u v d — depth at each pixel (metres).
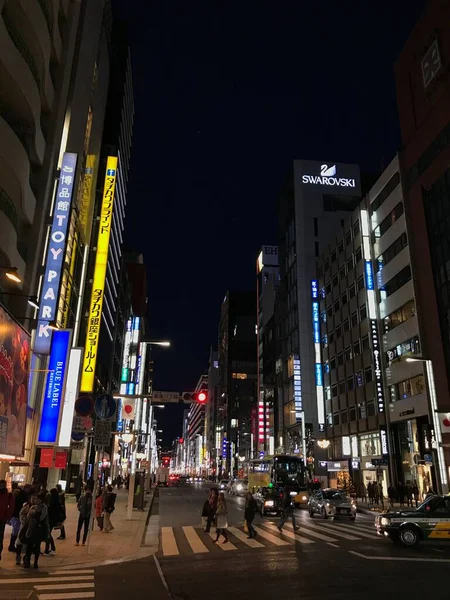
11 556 13.57
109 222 51.38
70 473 43.62
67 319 39.53
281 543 17.30
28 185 26.64
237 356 159.25
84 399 15.82
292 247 76.44
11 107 26.66
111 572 11.77
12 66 24.14
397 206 45.22
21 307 28.16
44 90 29.59
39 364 30.42
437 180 39.44
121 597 9.11
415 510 16.81
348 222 55.97
